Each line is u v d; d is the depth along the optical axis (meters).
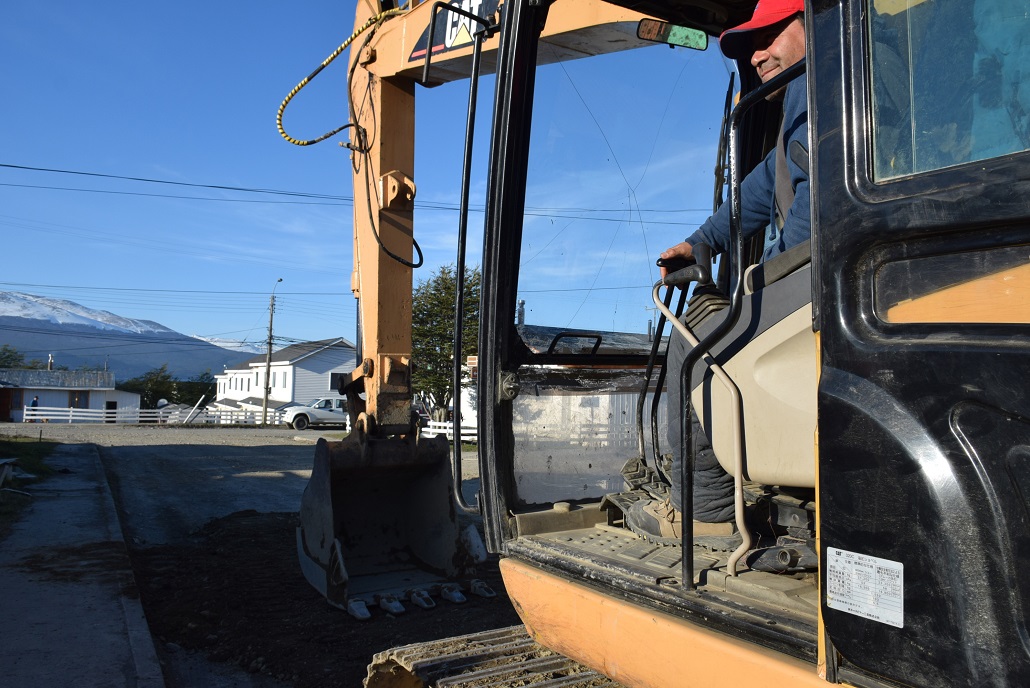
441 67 4.93
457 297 2.65
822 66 1.58
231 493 12.53
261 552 7.98
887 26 1.49
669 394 2.48
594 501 2.96
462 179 2.61
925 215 1.36
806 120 2.17
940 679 1.29
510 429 2.75
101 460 17.28
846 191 1.50
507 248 2.66
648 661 1.91
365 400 6.62
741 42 2.60
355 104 6.11
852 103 1.52
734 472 2.05
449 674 2.69
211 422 41.00
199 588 6.71
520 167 2.65
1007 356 1.24
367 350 6.16
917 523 1.32
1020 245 1.26
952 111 1.38
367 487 6.54
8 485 11.48
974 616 1.25
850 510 1.43
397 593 6.02
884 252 1.44
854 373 1.46
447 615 5.79
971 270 1.31
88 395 56.16
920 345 1.35
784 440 1.94
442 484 6.34
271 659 5.02
